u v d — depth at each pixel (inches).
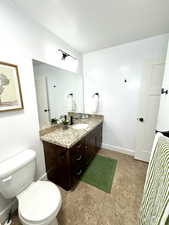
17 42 42.9
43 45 54.6
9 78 41.1
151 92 71.9
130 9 43.7
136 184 60.6
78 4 40.6
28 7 41.9
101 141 99.0
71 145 49.6
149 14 46.6
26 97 48.5
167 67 45.3
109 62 83.3
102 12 45.1
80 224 42.6
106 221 43.3
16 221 43.8
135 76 76.1
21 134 47.7
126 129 87.7
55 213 34.5
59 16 46.9
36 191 41.1
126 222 42.8
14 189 39.4
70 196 53.9
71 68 79.8
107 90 88.8
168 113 40.8
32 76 50.3
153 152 30.4
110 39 68.3
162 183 19.4
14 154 45.5
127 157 86.6
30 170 45.1
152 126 75.4
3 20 37.8
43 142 58.5
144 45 69.2
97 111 97.3
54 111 70.1
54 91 68.4
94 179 64.3
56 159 55.2
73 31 58.7
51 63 60.8
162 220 15.4
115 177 65.9
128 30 58.9
